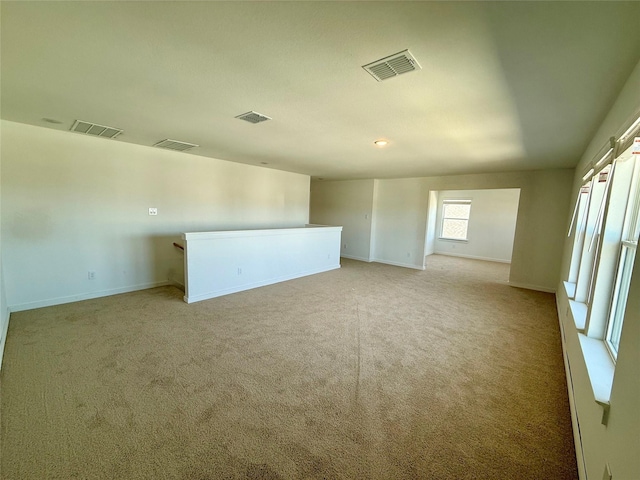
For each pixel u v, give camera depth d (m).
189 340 2.86
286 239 5.36
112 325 3.14
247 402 1.99
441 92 2.04
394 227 7.40
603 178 2.43
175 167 4.70
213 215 5.29
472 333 3.26
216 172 5.27
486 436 1.74
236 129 3.17
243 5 1.22
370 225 7.68
